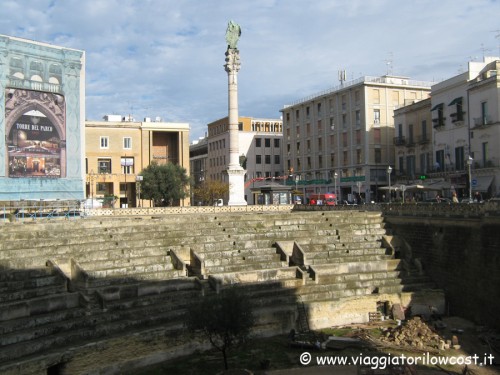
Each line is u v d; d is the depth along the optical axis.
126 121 89.44
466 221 37.94
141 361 27.19
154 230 39.94
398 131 80.56
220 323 25.03
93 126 83.06
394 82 87.00
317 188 96.56
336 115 92.06
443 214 40.78
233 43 61.03
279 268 37.28
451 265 39.19
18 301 27.62
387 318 36.31
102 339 26.47
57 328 26.56
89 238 35.56
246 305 26.25
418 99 88.12
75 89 57.25
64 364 24.72
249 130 123.62
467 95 63.00
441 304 38.53
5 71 51.00
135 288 31.44
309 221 47.34
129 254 35.03
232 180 60.91
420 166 75.38
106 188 84.69
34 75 53.56
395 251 44.47
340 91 89.94
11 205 49.44
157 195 77.56
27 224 35.34
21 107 52.22
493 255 35.00
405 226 45.28
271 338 31.86
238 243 40.03
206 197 101.62
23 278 29.73
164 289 32.38
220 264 37.28
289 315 32.84
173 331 28.44
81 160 57.47
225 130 123.75
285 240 42.09
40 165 53.59
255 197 98.00
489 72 59.84
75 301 29.48
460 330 33.66
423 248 42.59
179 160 88.56
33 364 23.30
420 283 40.28
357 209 54.03
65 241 34.38
